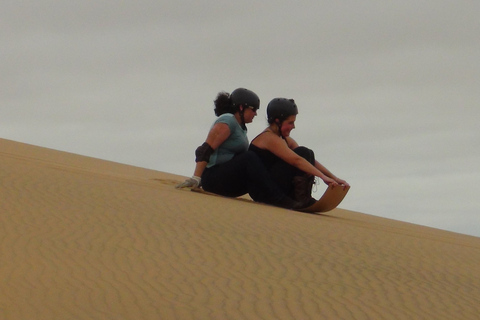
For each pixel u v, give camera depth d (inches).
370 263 523.8
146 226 537.6
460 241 761.6
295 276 468.1
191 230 542.6
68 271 423.8
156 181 860.6
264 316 392.8
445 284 498.0
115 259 456.1
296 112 716.0
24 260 432.8
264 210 661.9
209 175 722.2
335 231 611.8
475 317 436.5
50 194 597.9
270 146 705.6
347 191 699.4
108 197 615.5
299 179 702.5
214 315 384.8
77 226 515.2
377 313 419.2
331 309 415.8
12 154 1028.5
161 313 378.0
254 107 724.0
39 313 359.9
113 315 368.2
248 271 466.3
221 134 706.8
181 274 443.2
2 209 532.4
